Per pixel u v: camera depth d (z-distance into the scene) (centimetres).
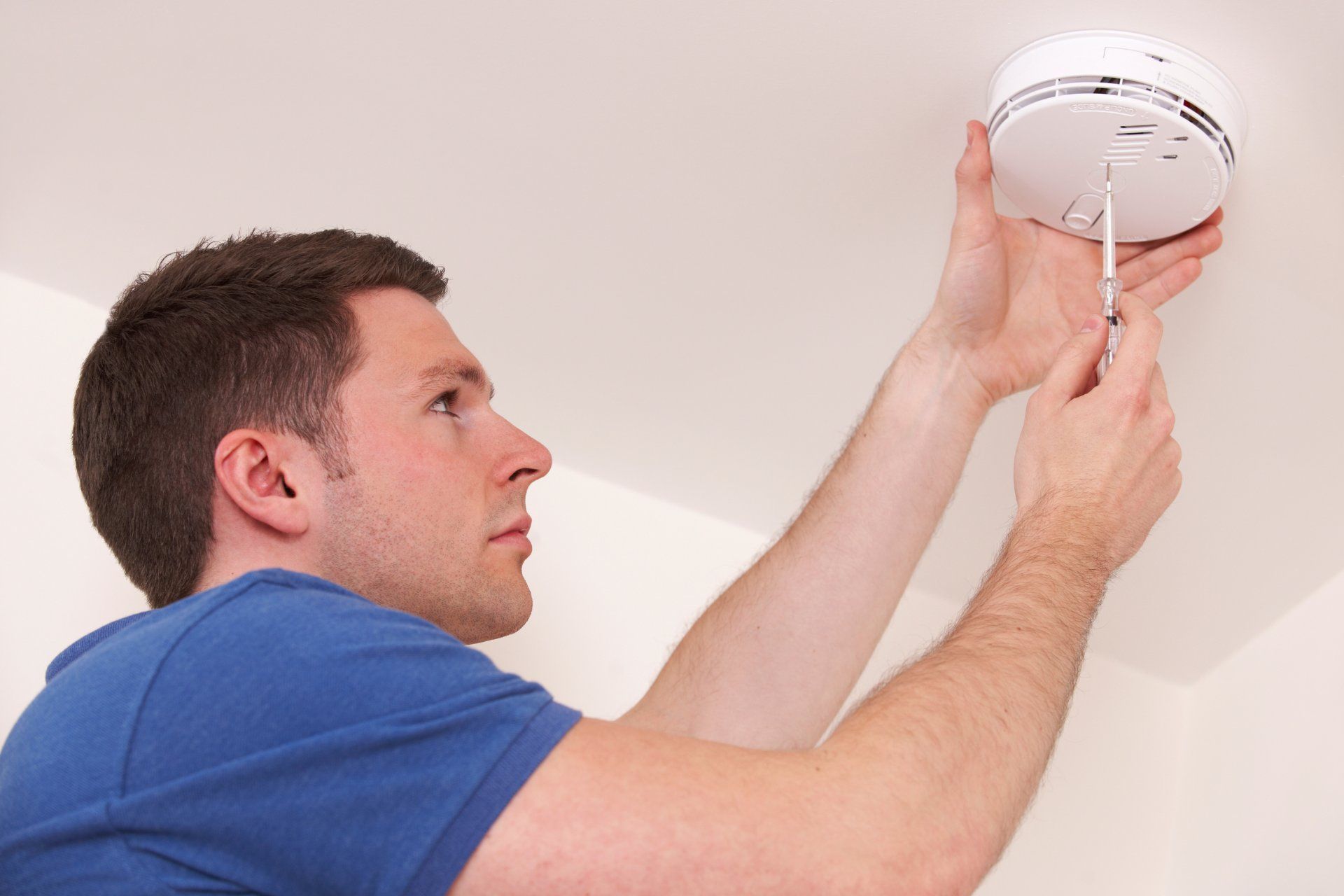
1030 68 99
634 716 120
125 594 151
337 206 137
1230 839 177
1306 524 156
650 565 181
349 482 88
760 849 65
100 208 143
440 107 120
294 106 123
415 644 70
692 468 176
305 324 90
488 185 129
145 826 65
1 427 155
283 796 65
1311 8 89
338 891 64
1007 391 123
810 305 138
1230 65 96
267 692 67
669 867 64
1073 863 186
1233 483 152
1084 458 93
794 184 121
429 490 90
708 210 127
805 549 125
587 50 110
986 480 159
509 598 93
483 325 153
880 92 108
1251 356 131
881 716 75
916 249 126
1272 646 180
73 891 66
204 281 93
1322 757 164
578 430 173
